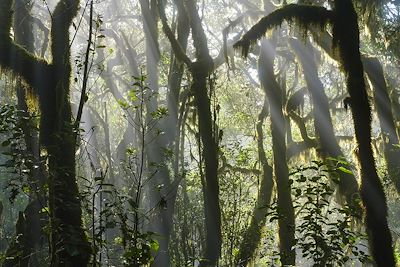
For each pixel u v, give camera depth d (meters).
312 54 23.48
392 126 24.70
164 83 32.50
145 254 8.27
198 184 23.67
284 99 26.92
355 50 15.05
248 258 18.58
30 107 13.47
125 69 33.00
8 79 14.23
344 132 33.81
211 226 18.84
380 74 24.61
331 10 15.62
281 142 22.41
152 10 24.58
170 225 20.53
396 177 24.58
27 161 8.33
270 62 23.16
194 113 23.97
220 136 19.86
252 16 23.95
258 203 21.25
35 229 14.71
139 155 22.64
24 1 20.48
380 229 13.88
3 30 13.71
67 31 13.62
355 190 20.25
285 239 19.55
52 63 13.31
